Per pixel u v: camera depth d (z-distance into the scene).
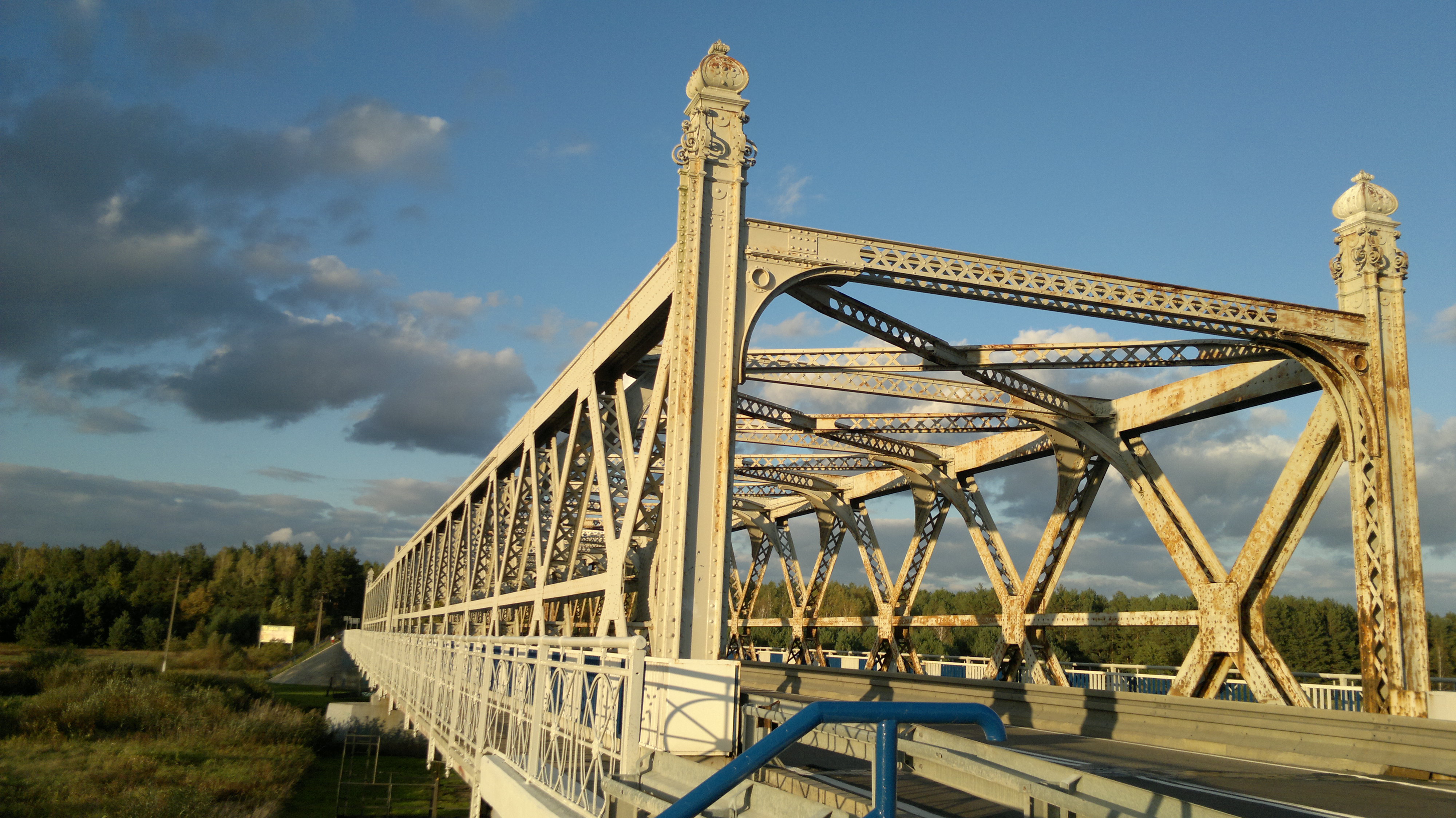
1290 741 13.27
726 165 12.90
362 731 44.06
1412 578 14.69
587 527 29.69
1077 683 24.08
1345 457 15.42
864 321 14.68
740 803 5.65
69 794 27.03
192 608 127.50
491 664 12.19
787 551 35.25
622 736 7.83
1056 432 20.97
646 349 15.72
